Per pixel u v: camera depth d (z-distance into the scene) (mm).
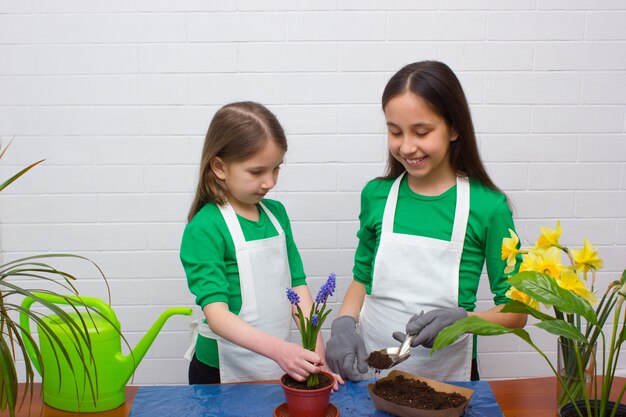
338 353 1478
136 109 2426
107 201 2477
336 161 2459
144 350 1354
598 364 2576
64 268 2500
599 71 2426
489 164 2479
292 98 2424
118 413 1317
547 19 2395
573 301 1079
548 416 1291
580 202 2506
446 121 1562
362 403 1336
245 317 1623
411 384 1354
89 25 2375
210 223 1595
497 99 2438
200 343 1728
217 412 1300
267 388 1413
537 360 2611
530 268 1184
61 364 1312
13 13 2361
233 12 2375
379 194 1797
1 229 2473
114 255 2508
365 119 2436
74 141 2438
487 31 2395
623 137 2469
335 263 2516
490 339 2604
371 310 1762
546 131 2459
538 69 2420
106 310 1342
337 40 2396
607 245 2533
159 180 2467
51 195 2465
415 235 1707
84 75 2400
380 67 2408
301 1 2375
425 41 2400
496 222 1655
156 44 2391
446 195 1698
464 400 1278
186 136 2443
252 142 1531
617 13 2395
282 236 1730
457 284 1660
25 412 1325
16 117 2416
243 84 2416
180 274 2527
